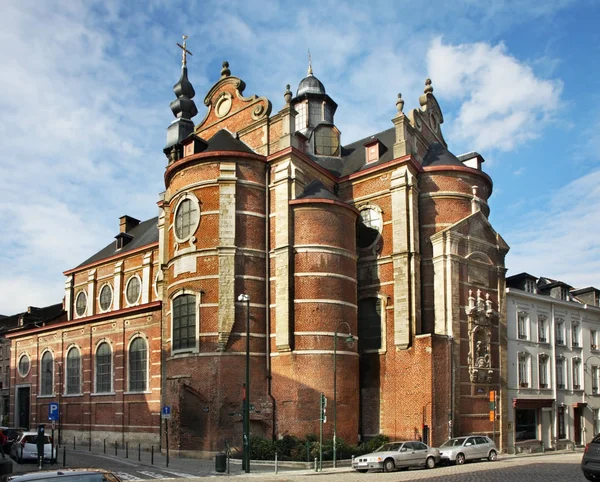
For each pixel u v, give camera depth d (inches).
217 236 1325.0
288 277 1300.4
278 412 1263.5
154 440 1587.1
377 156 1544.0
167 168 1441.9
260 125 1459.2
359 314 1448.1
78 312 2301.9
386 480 820.0
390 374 1365.7
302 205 1337.4
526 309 1697.8
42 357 2106.3
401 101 1478.8
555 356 1760.6
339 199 1396.4
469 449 1145.4
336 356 1278.3
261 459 1154.7
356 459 1035.9
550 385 1718.8
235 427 1241.4
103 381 1828.2
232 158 1363.2
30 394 2119.8
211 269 1312.7
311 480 858.1
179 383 1291.8
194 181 1373.0
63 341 2014.0
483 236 1497.3
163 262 1578.5
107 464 1149.7
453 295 1381.6
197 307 1305.4
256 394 1272.1
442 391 1302.9
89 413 1833.2
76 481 398.3
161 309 1656.0
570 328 1851.6
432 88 1718.8
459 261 1418.6
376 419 1364.4
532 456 1352.1
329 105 1991.9
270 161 1395.2
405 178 1423.5
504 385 1475.1
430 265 1427.2
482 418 1387.8
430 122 1686.8
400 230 1405.0
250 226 1348.4
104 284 2203.5
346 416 1274.6
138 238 2193.7
